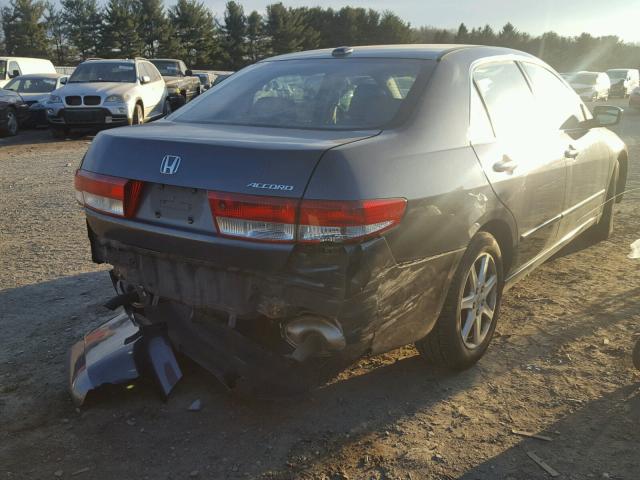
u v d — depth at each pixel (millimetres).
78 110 14516
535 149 3764
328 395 3182
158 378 3100
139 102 15312
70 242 5977
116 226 3014
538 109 4113
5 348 3725
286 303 2600
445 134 3049
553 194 4047
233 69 75500
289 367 2885
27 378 3381
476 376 3354
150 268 2980
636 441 2766
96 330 3527
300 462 2668
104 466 2666
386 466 2629
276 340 2920
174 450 2766
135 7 70438
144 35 70312
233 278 2686
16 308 4309
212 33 74125
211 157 2678
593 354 3566
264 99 3473
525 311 4191
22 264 5277
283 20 75750
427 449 2736
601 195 5168
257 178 2541
